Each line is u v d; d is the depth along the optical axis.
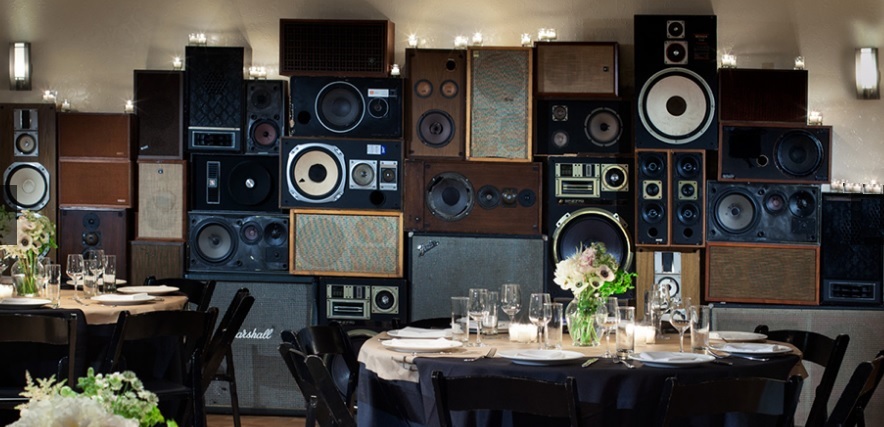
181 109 6.46
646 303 4.12
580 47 6.32
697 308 3.56
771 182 6.19
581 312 3.83
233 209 6.49
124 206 6.46
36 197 6.50
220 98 6.40
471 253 6.26
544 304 3.58
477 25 6.73
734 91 6.20
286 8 6.80
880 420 6.04
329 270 6.32
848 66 6.60
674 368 3.24
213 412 6.29
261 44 6.82
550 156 6.27
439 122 6.32
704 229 6.18
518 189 6.29
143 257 6.45
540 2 6.69
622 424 3.22
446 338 3.87
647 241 6.16
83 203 6.49
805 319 6.15
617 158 6.26
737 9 6.62
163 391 4.28
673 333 4.32
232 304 5.19
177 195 6.46
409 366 3.38
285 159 6.30
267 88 6.41
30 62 6.92
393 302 6.27
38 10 6.91
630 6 6.64
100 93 6.90
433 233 6.29
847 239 6.20
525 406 2.93
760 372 3.38
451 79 6.34
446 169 6.30
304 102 6.32
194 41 6.64
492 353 3.47
